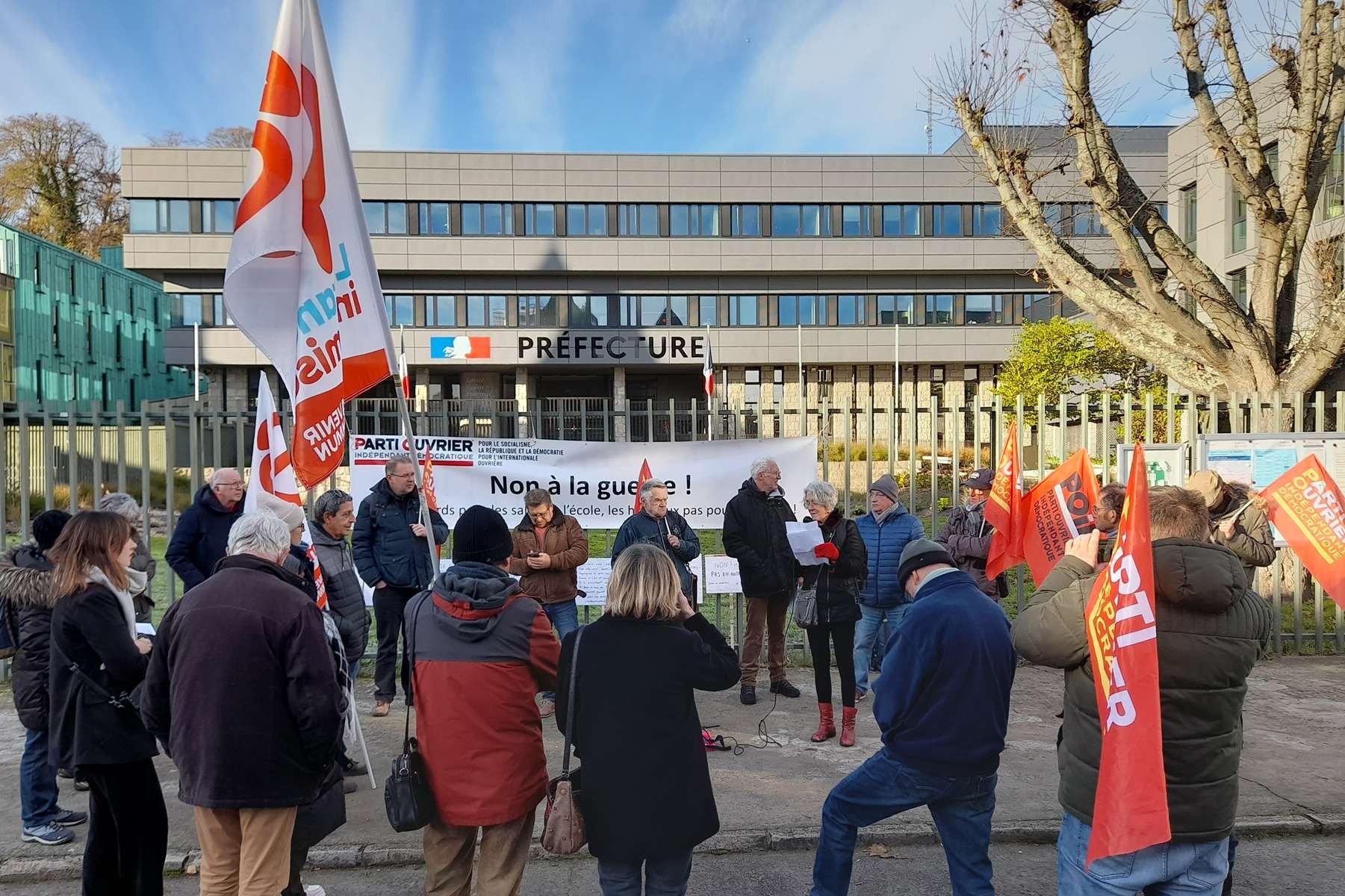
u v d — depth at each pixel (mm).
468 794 3006
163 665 3092
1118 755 2426
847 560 5824
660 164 41125
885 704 3314
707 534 15234
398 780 3018
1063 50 10297
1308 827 4582
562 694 3039
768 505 6793
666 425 14047
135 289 47562
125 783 3461
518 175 40469
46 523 4160
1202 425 9234
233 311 4004
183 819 4742
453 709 3033
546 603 6691
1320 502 5098
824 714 5922
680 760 2938
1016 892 4008
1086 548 3031
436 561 4016
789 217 41656
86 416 7379
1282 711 6512
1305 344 10383
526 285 41125
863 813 3391
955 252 41656
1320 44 9891
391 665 6594
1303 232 10539
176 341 38531
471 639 3059
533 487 8047
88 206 51875
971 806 3312
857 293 42156
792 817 4715
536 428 8094
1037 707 6707
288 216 4051
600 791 2914
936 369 42844
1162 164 39750
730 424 8305
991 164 11242
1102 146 10820
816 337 41812
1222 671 2488
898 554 6668
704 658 2998
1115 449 9586
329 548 5566
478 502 7977
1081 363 26312
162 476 13891
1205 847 2510
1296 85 10555
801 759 5598
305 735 3027
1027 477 9227
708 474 8094
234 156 38281
